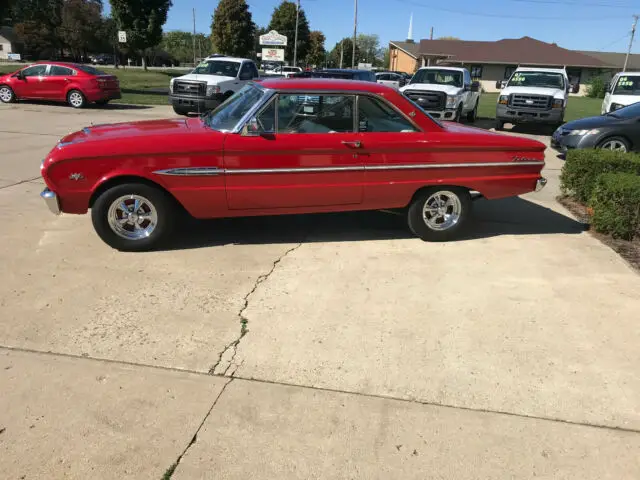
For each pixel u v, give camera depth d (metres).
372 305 4.12
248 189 4.98
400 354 3.47
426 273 4.76
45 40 66.38
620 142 10.20
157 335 3.62
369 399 3.03
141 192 4.86
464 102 16.47
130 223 5.00
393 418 2.87
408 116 5.23
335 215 6.48
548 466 2.57
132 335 3.61
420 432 2.77
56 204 4.76
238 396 3.02
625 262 5.13
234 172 4.89
